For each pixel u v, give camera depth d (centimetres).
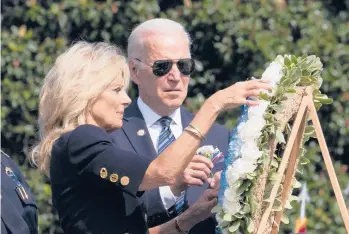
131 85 1981
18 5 2028
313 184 1969
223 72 2038
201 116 893
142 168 880
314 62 985
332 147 2038
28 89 1959
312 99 963
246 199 920
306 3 2047
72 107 911
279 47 1980
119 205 902
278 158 951
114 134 1120
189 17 2000
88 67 921
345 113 2012
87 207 898
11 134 1978
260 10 1992
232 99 905
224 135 1130
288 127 963
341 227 1956
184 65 1123
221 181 944
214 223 1081
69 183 898
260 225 920
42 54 1972
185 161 882
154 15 2008
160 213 1080
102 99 920
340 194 957
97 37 2020
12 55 1955
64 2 1997
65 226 909
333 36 2031
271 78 942
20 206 924
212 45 2025
